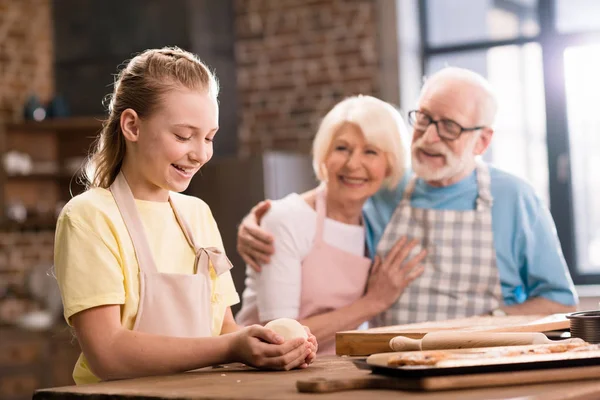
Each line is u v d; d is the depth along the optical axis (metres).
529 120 5.98
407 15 6.18
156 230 1.97
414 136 2.72
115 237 1.86
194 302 1.91
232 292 2.11
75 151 6.50
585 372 1.55
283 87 6.47
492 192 2.72
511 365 1.51
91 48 6.43
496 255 2.69
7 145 6.27
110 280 1.81
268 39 6.52
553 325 2.18
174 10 6.18
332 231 2.72
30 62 6.45
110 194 1.93
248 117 6.58
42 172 6.21
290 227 2.68
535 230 2.70
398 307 2.70
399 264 2.70
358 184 2.69
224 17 6.48
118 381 1.67
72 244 1.82
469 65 6.18
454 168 2.68
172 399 1.43
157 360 1.75
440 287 2.68
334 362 1.94
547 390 1.44
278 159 5.91
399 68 6.09
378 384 1.48
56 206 6.39
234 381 1.62
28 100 6.27
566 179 5.88
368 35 6.19
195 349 1.76
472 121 2.66
